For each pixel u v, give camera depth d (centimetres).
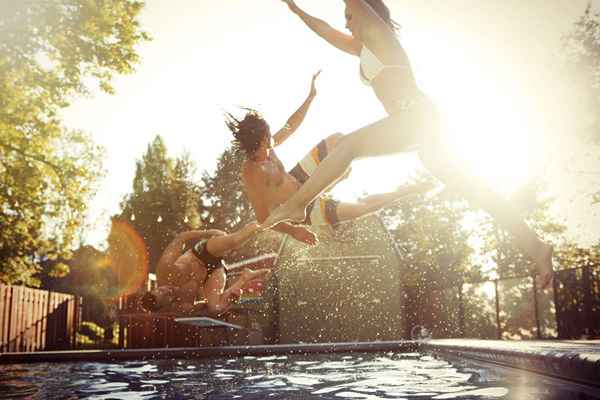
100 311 2300
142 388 331
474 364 419
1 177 1498
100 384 361
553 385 265
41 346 1325
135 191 3853
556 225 1969
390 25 260
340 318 1419
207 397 281
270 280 1415
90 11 1327
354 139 219
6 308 1155
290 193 310
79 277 3028
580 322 981
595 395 222
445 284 1772
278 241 2319
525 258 2348
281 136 341
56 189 1580
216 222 3747
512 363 351
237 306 1250
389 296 1436
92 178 1617
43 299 1344
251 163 315
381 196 312
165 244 3678
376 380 338
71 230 1702
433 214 2378
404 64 237
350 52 290
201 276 566
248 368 453
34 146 1479
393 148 223
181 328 1288
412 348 641
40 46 1309
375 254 1459
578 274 990
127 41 1398
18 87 1325
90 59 1374
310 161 315
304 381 344
